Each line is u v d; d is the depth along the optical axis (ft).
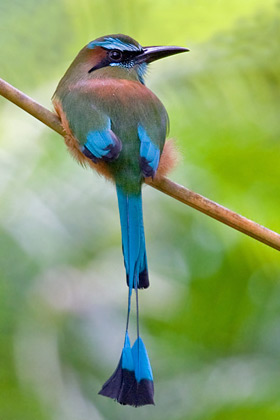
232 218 32.01
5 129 39.65
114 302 45.50
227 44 38.22
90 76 36.99
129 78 37.60
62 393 43.68
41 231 39.58
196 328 40.27
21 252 39.86
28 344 43.06
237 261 39.22
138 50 37.88
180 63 38.19
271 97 38.09
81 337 45.01
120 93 35.45
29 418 41.98
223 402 37.91
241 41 38.24
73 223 40.14
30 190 39.22
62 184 39.65
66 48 40.40
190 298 40.22
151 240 40.98
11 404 42.04
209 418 38.17
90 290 43.86
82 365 44.86
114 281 43.39
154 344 40.75
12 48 40.01
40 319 43.52
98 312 45.27
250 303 39.42
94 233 40.93
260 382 38.45
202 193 37.37
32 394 42.47
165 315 41.01
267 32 38.24
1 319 42.16
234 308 39.58
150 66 38.17
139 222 33.63
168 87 38.01
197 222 40.63
